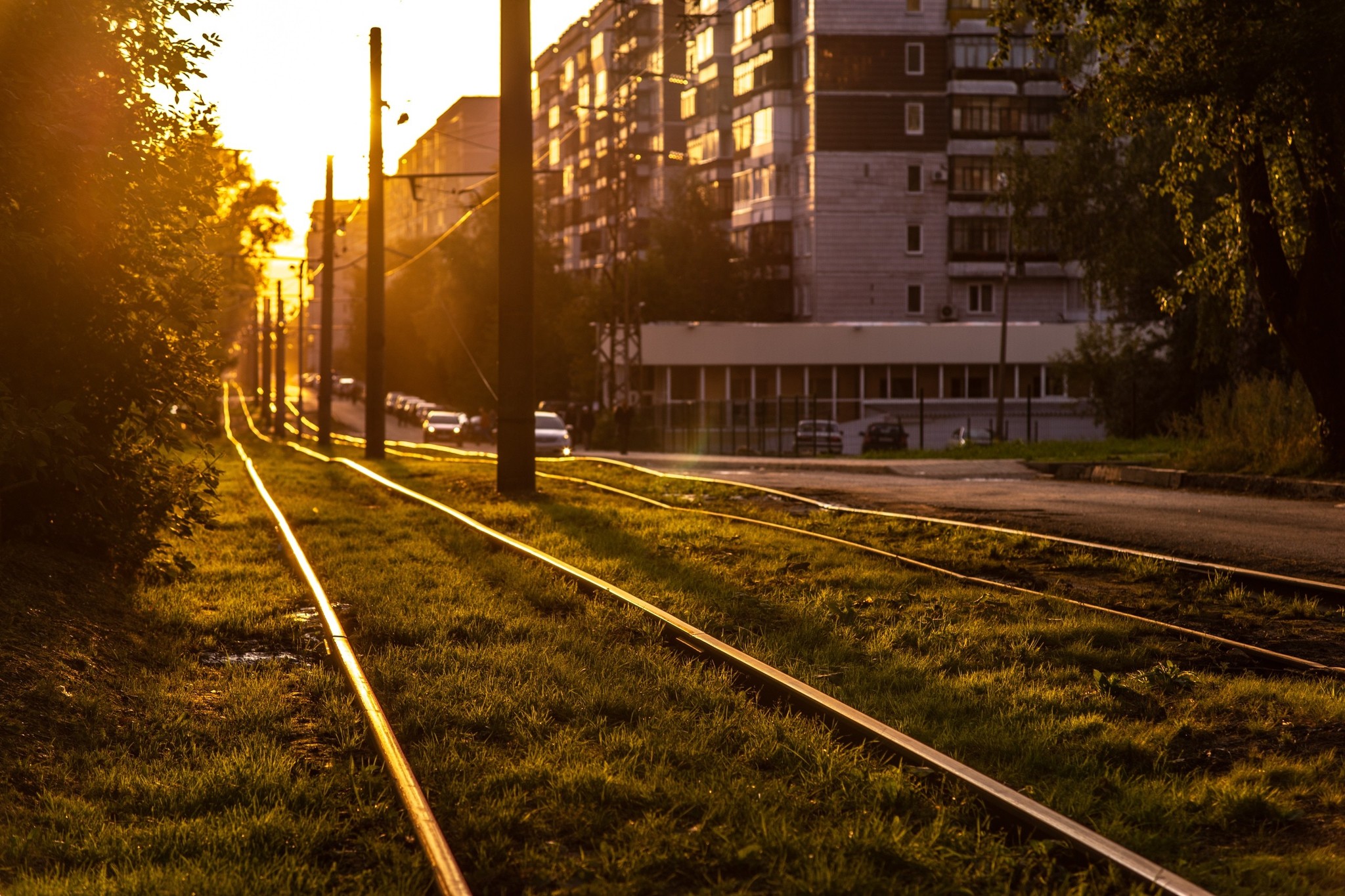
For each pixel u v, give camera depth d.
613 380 51.38
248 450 39.06
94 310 8.80
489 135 111.75
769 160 60.66
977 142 58.72
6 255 7.55
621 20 53.66
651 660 6.99
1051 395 56.28
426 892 3.87
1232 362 30.20
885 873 3.96
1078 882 3.84
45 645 6.59
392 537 13.37
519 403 18.69
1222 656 7.25
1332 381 17.73
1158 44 16.72
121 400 9.34
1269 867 3.98
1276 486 17.48
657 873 4.00
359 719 5.74
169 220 9.16
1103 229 35.88
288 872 3.99
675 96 72.31
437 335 79.88
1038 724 5.63
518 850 4.21
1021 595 9.17
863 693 6.32
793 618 8.36
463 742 5.41
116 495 9.62
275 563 11.12
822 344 54.88
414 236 119.75
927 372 56.09
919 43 58.44
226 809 4.59
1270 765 5.03
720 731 5.50
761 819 4.32
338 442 50.06
